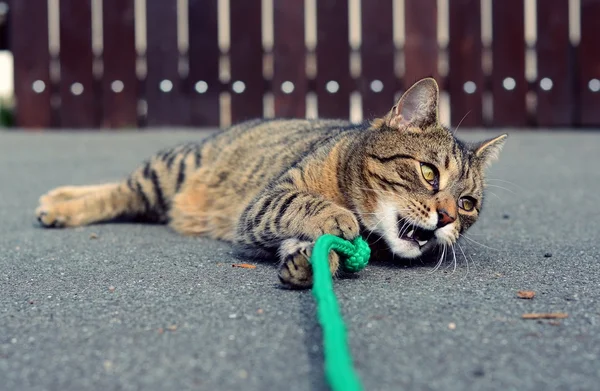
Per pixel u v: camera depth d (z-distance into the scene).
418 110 1.50
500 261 1.44
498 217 1.92
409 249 1.41
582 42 3.04
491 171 2.41
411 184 1.45
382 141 1.48
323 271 1.05
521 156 2.62
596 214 1.93
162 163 1.89
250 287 1.22
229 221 1.75
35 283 1.26
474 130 3.05
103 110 3.08
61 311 1.09
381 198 1.45
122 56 3.05
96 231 1.79
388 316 1.05
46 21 3.05
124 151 2.67
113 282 1.26
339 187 1.50
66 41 3.06
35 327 1.02
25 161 2.54
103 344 0.95
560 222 1.86
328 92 3.04
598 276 1.31
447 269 1.38
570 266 1.39
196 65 3.06
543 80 3.06
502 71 3.04
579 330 1.00
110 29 3.04
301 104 3.05
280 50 3.03
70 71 3.07
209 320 1.04
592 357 0.90
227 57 3.05
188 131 3.03
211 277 1.29
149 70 3.06
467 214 1.53
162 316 1.06
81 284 1.25
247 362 0.88
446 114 3.11
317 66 3.04
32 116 3.09
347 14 3.01
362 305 1.10
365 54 3.03
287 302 1.12
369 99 3.05
